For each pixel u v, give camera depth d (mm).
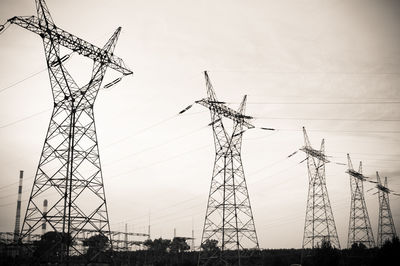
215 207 55875
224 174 57062
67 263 38812
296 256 89750
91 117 45312
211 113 58500
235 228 54031
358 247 84000
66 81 44375
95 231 41531
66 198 40688
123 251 81438
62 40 43438
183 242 105938
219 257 55375
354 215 87188
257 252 54594
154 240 106188
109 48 47062
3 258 43562
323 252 68500
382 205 97750
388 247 62094
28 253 41000
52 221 39719
